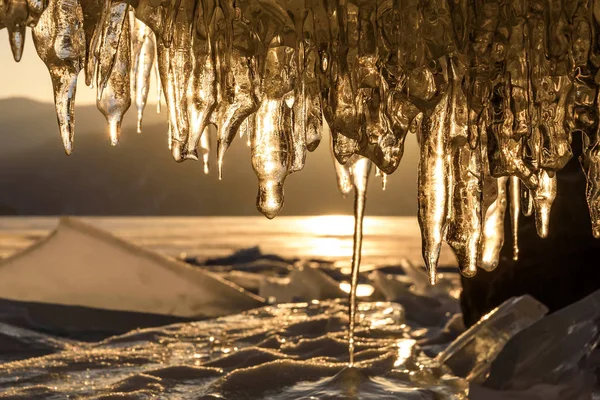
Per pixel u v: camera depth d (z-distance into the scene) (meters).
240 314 3.42
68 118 1.26
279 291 5.05
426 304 4.43
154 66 1.74
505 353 2.07
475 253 1.60
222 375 2.03
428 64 1.50
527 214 1.85
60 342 2.97
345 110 1.47
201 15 1.43
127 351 2.47
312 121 1.55
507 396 1.95
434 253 1.53
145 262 4.08
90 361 2.27
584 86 1.59
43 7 1.19
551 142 1.59
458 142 1.56
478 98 1.55
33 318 3.52
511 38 1.55
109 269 3.99
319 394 1.65
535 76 1.57
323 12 1.48
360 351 2.28
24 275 3.89
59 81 1.27
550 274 2.83
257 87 1.46
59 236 4.09
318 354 2.32
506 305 2.49
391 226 59.97
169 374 2.02
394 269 7.44
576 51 1.58
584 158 1.64
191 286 3.99
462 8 1.53
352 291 1.74
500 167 1.58
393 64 1.49
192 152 1.43
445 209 1.53
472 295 3.12
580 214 2.75
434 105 1.51
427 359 2.12
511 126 1.56
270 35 1.47
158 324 3.64
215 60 1.43
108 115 1.40
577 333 2.04
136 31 1.71
